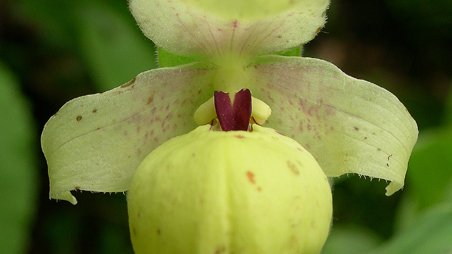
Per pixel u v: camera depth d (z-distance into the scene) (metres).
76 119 0.18
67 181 0.18
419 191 0.24
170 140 0.17
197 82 0.18
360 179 0.30
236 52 0.18
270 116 0.19
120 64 0.26
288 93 0.18
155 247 0.16
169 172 0.16
